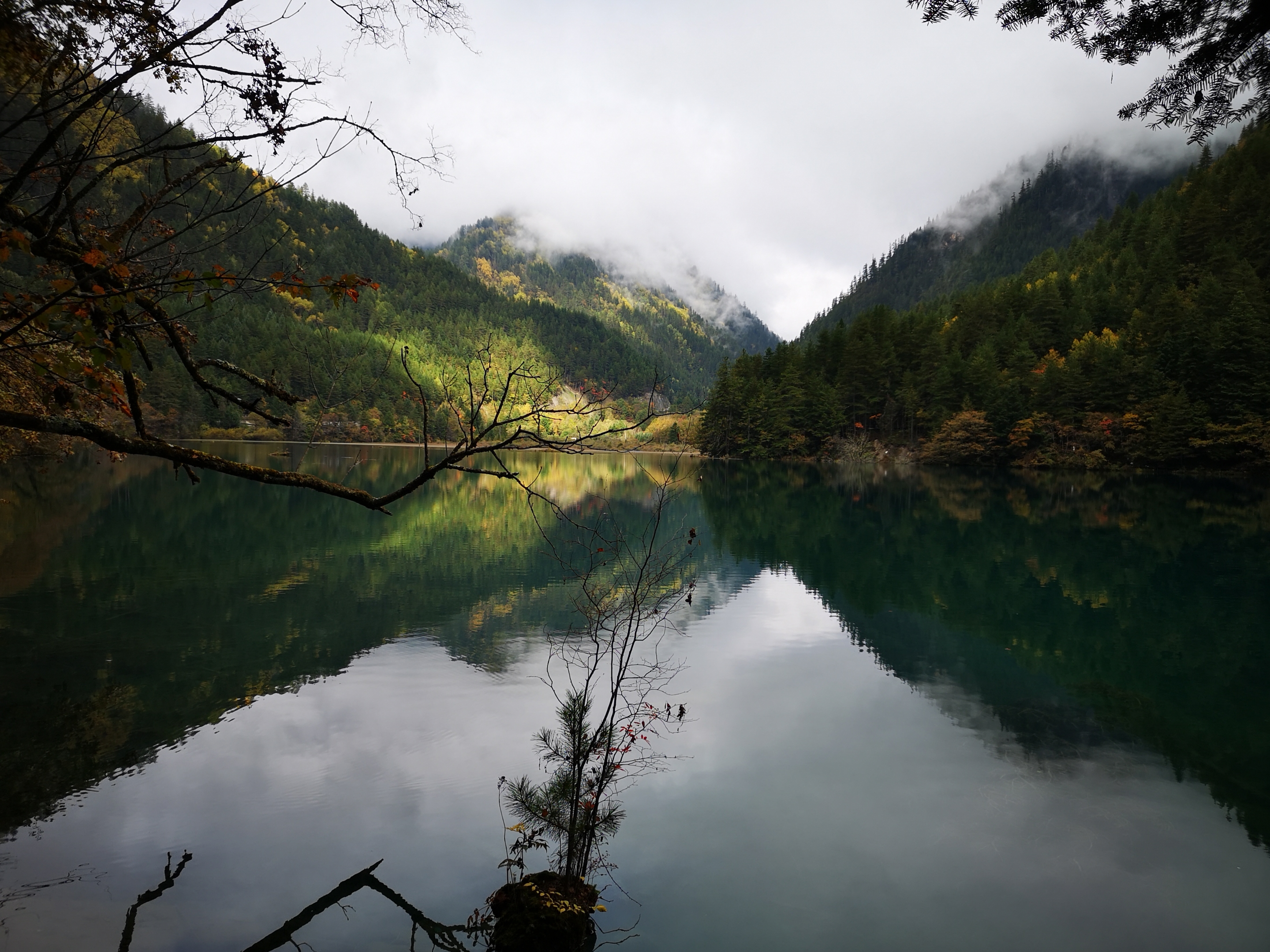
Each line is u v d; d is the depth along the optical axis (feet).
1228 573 61.11
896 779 22.75
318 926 14.78
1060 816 20.70
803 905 16.26
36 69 8.76
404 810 19.53
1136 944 15.38
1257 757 25.03
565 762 21.01
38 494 88.79
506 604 43.86
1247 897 17.02
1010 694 31.24
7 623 37.04
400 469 174.40
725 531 84.94
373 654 33.68
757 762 23.80
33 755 22.56
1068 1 10.18
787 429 295.69
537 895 14.61
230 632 36.68
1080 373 243.81
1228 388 207.10
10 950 13.66
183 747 23.35
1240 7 9.59
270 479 10.16
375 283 9.77
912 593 51.98
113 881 16.17
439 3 9.20
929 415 278.05
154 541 63.00
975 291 499.92
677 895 16.52
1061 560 67.21
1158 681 33.47
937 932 15.47
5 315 8.73
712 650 36.60
